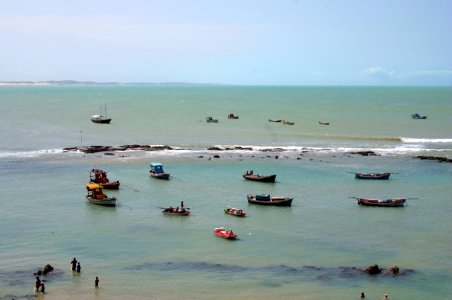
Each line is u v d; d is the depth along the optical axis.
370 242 66.50
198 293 52.56
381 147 136.62
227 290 53.28
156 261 60.19
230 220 74.94
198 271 57.62
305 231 70.56
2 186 91.69
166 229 70.81
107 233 68.94
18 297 51.00
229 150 129.38
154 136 152.25
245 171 106.31
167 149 129.25
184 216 76.38
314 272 57.56
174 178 99.69
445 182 98.31
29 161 112.75
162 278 55.78
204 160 116.75
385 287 54.09
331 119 198.25
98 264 59.16
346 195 88.88
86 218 74.88
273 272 57.53
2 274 56.00
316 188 93.44
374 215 77.69
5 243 64.75
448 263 60.03
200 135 155.38
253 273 57.25
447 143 143.50
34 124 175.12
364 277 56.34
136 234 68.75
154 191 90.00
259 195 82.75
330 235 69.06
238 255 62.12
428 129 171.12
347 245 65.50
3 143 135.75
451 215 77.69
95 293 52.16
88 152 123.19
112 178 98.94
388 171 107.81
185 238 67.44
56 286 53.53
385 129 170.75
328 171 107.25
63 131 159.62
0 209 78.25
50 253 61.94
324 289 53.56
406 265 59.47
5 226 70.81
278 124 182.62
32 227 70.69
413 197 87.69
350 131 165.75
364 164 114.56
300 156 122.94
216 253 62.66
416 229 71.50
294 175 103.44
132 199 85.00
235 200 85.12
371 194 89.44
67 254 61.84
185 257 61.44
